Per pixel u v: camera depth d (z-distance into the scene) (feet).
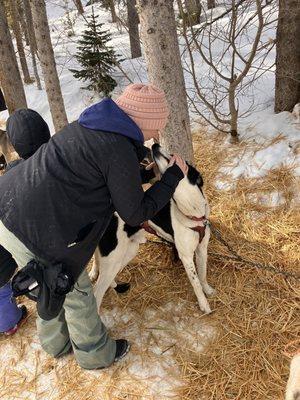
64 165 5.89
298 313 8.86
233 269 10.12
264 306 9.15
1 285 7.52
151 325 9.14
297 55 13.69
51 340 8.32
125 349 8.53
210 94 17.89
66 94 24.76
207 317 9.14
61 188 5.89
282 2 13.11
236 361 8.14
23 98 19.34
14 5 30.48
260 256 10.36
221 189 12.80
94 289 8.80
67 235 6.05
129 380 8.07
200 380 7.91
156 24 8.96
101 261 8.65
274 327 8.65
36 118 7.36
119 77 25.05
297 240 10.58
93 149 5.74
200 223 8.45
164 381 7.99
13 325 9.21
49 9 67.62
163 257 10.81
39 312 6.56
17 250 6.36
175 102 9.80
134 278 10.36
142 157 6.49
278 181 12.30
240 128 15.05
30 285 6.30
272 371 7.85
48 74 15.60
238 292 9.55
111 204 6.45
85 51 22.82
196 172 8.20
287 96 14.53
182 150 10.44
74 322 7.61
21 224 5.95
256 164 13.11
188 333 8.85
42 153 6.13
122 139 5.81
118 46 33.81
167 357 8.43
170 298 9.71
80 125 5.96
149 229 9.23
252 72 18.60
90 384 8.09
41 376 8.39
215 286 9.84
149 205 6.39
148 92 6.10
